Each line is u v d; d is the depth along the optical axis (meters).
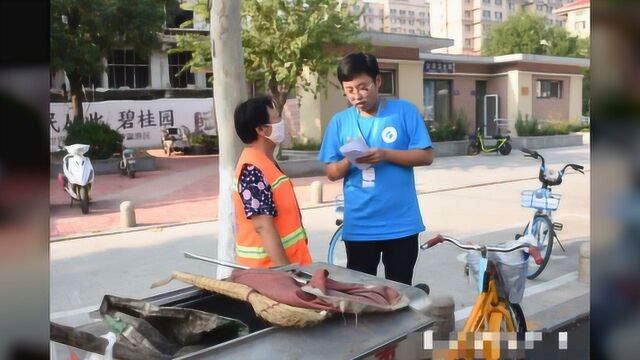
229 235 4.46
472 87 22.50
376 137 3.13
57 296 5.22
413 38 18.31
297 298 1.79
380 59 18.16
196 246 7.12
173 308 1.88
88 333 1.70
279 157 14.59
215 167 15.74
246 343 1.65
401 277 3.18
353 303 1.78
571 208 9.12
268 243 2.44
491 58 22.34
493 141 20.22
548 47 36.47
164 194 11.41
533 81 22.89
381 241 3.14
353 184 3.19
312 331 1.73
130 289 5.41
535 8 70.44
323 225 8.11
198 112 23.06
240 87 4.51
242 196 2.51
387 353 1.74
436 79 21.44
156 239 7.51
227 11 4.41
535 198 5.56
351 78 3.02
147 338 1.79
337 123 3.27
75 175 9.25
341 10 13.72
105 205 10.21
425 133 3.13
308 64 13.45
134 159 14.13
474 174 13.77
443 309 3.31
